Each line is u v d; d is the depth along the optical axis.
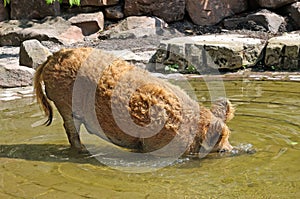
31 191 3.98
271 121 5.76
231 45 9.12
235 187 3.95
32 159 4.76
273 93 7.29
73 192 3.95
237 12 12.45
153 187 4.01
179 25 12.27
